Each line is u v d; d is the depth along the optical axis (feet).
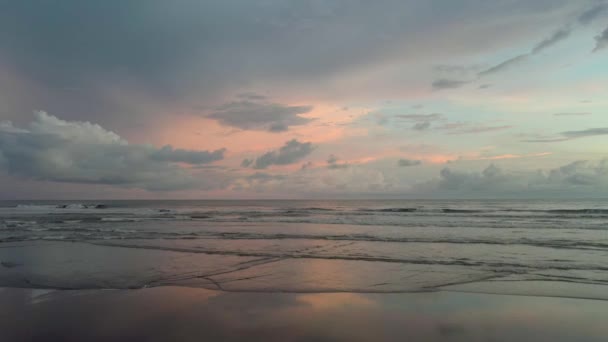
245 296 21.62
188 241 45.98
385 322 17.26
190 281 25.20
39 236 51.65
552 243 43.06
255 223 78.13
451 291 22.62
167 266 30.12
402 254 35.83
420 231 58.44
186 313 18.56
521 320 17.49
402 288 23.31
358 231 59.00
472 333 15.90
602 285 23.79
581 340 15.08
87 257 34.37
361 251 37.76
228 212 133.08
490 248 39.55
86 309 19.17
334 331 16.14
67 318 17.80
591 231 56.85
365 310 19.06
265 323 17.12
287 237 50.14
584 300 20.54
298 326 16.75
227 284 24.35
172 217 100.01
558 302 20.25
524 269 28.78
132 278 26.02
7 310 19.11
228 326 16.72
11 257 34.50
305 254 35.94
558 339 15.21
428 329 16.38
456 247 40.40
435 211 129.39
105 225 71.82
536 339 15.23
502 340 15.14
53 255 35.47
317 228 64.69
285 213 125.80
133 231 59.31
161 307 19.56
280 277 26.30
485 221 79.66
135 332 16.01
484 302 20.34
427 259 33.12
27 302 20.53
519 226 66.64
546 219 84.89
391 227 66.28
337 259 33.24
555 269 28.73
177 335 15.67
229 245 42.16
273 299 21.03
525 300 20.66
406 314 18.40
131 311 18.84
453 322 17.26
